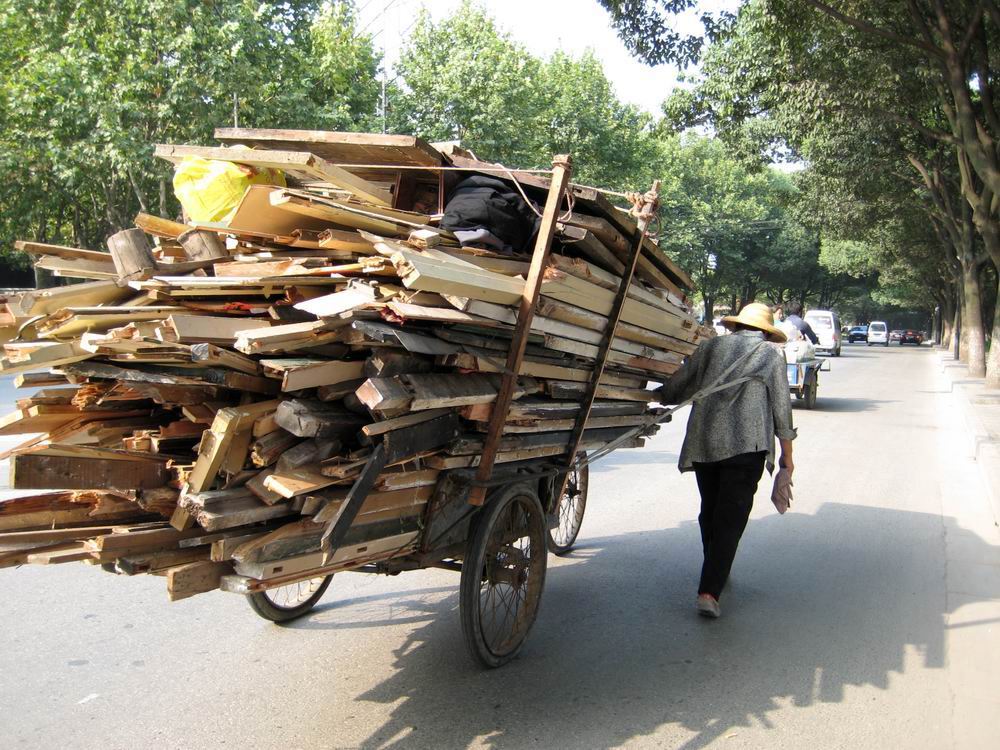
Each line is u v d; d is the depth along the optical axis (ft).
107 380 10.48
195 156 11.86
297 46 63.00
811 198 93.71
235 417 9.02
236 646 13.88
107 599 15.87
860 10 45.73
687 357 18.22
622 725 11.48
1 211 66.08
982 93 46.52
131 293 10.82
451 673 13.03
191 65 51.42
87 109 52.42
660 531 22.04
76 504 10.08
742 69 53.01
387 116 71.87
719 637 14.85
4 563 9.21
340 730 11.12
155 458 9.69
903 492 27.61
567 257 12.65
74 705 11.62
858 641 14.82
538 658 13.73
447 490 11.76
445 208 12.64
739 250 174.09
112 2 51.70
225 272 11.14
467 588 12.26
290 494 8.98
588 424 14.93
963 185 58.44
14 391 42.65
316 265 10.64
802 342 50.14
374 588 17.06
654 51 40.98
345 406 10.21
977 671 13.61
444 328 10.72
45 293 10.04
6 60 59.16
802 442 37.83
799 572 18.85
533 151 82.79
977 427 39.65
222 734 10.94
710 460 15.85
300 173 13.06
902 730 11.58
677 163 152.66
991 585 18.10
